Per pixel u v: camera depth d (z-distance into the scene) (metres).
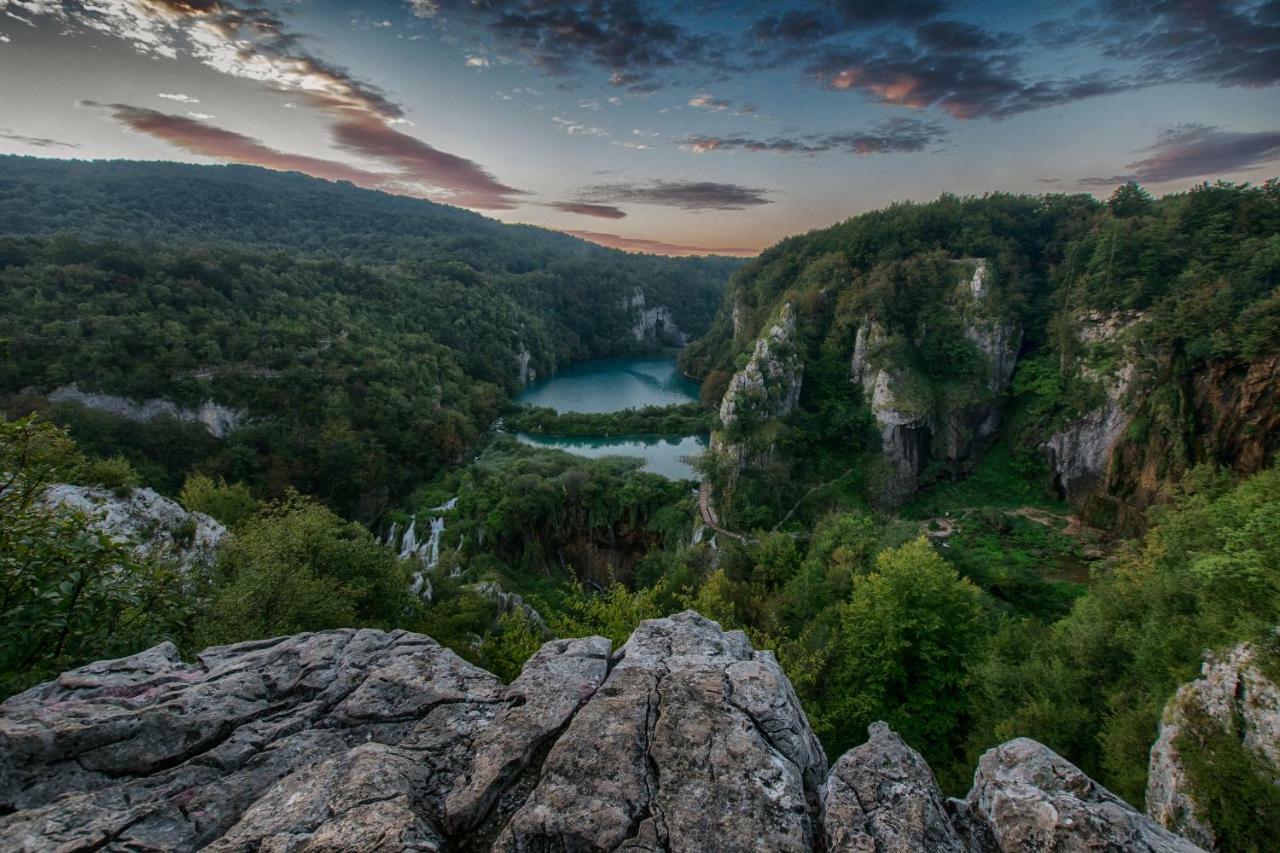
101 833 5.82
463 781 6.75
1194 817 13.58
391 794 6.28
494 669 21.00
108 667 8.84
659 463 108.44
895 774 6.73
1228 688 14.54
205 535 27.72
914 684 27.73
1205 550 23.56
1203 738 14.32
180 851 5.81
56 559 9.50
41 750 6.77
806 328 109.31
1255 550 16.70
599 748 6.88
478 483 87.69
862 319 102.62
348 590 22.64
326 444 86.81
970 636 28.16
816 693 27.58
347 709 8.17
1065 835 5.80
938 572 28.88
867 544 48.75
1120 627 23.62
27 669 9.36
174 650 9.68
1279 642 14.31
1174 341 73.06
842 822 6.03
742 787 6.32
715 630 10.23
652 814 6.03
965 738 26.25
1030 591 53.44
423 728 7.77
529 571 77.38
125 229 177.75
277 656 9.38
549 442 123.94
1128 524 72.44
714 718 7.33
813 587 40.41
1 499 9.80
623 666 8.73
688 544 74.81
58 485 23.97
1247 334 65.12
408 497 91.88
